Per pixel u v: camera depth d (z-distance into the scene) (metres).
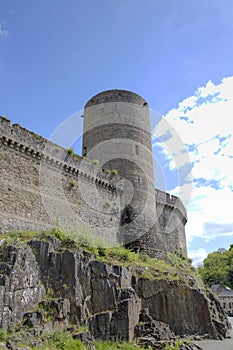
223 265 74.62
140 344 13.45
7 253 12.60
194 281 20.34
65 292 13.48
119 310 14.16
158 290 17.16
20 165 17.45
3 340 10.09
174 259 27.50
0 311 10.86
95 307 14.18
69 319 12.83
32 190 17.61
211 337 17.72
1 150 16.70
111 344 13.01
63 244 15.70
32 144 18.41
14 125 17.73
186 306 17.73
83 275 14.57
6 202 16.03
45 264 13.73
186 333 16.88
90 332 12.95
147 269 18.58
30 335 10.81
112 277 15.27
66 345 11.04
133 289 15.69
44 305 12.41
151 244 22.75
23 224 16.42
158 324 15.42
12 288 11.68
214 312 20.95
